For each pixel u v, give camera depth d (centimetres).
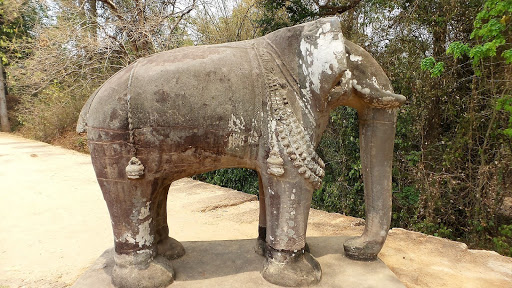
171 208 357
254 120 157
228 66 158
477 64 366
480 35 351
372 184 187
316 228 289
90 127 156
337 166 468
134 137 151
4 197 404
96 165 158
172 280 168
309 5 538
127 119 150
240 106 155
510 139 384
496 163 382
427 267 213
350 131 452
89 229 305
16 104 1209
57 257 247
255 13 636
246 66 160
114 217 161
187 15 629
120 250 163
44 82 667
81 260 243
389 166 186
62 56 622
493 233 402
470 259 225
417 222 421
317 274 170
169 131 152
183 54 163
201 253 201
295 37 161
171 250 193
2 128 1166
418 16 442
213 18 642
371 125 182
